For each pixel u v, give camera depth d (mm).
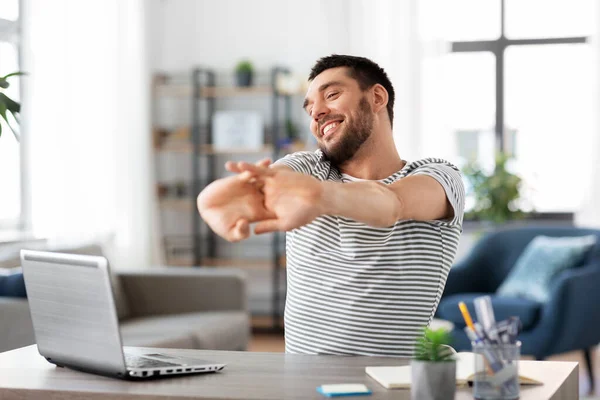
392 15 6410
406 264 1982
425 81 6371
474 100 6469
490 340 1574
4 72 5098
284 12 6762
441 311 4898
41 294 1896
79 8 5543
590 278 4699
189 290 4840
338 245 1999
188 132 6633
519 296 4938
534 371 1871
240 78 6555
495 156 6043
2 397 1726
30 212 5211
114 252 5793
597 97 6066
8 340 3703
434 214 1873
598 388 4945
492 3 6402
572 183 6336
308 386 1696
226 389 1670
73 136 5473
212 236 6891
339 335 2008
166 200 6613
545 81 6359
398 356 1990
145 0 6277
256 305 6852
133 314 4863
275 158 6613
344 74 2061
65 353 1876
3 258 4219
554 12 6324
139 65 6199
